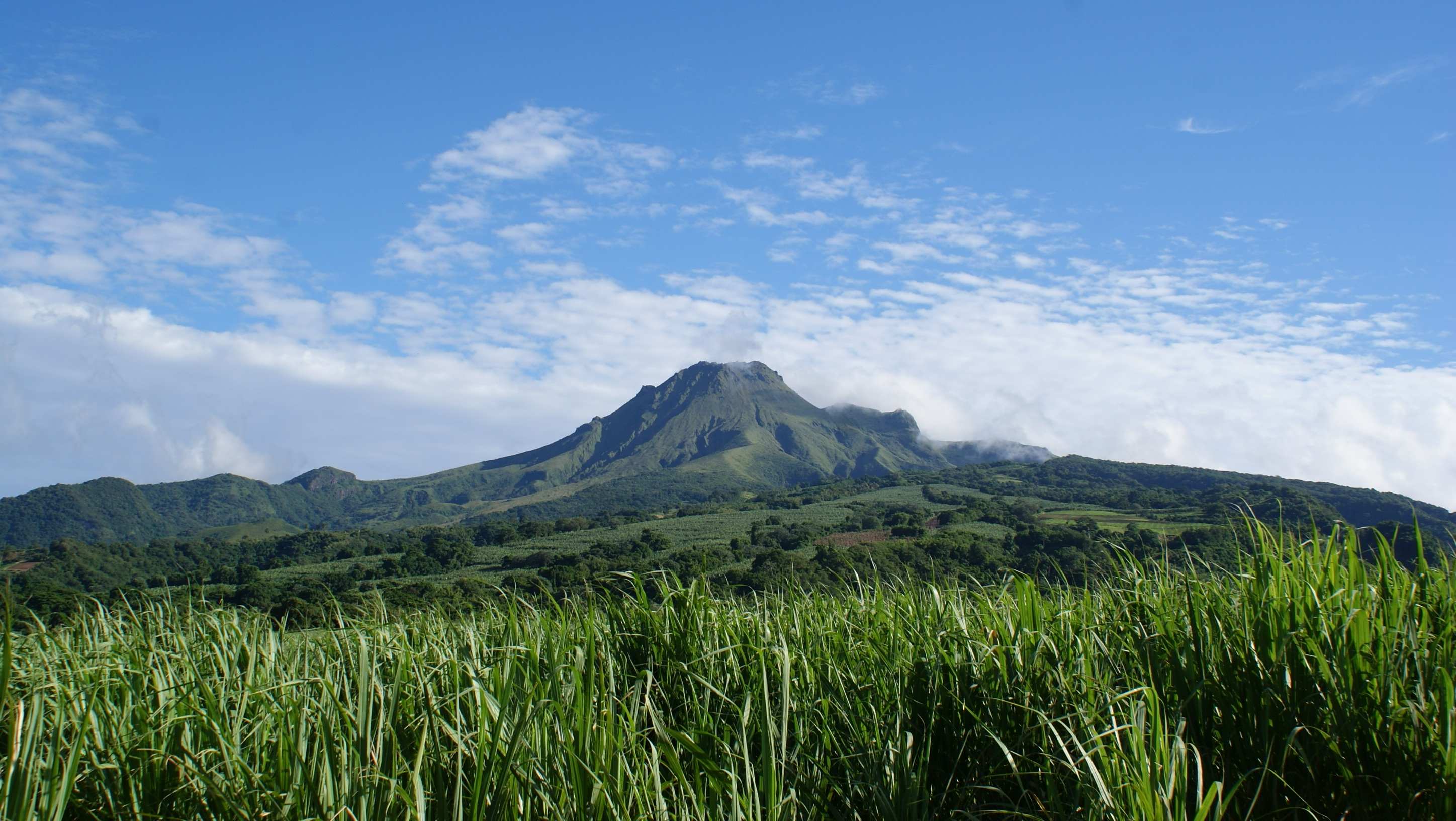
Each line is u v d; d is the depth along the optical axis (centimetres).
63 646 513
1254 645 430
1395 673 385
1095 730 388
